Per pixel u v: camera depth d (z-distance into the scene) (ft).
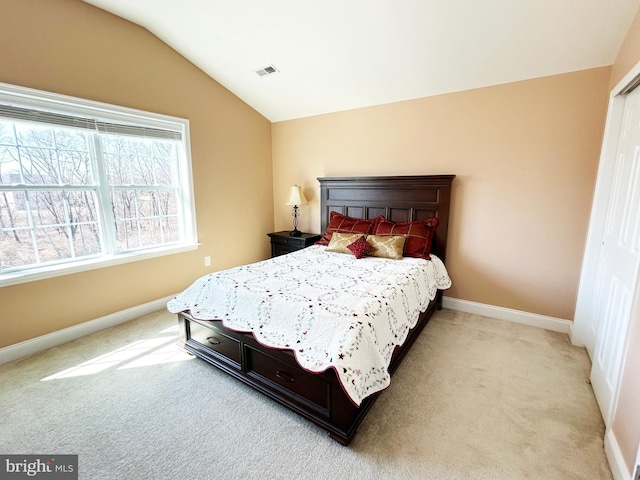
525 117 8.82
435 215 10.34
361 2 7.28
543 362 7.49
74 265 8.45
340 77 10.22
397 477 4.52
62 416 5.71
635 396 4.25
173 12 8.50
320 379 5.21
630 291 5.27
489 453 4.94
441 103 10.03
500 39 7.61
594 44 7.23
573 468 4.68
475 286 10.30
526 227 9.22
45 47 7.50
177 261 11.16
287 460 4.82
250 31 8.83
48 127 7.88
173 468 4.67
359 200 11.91
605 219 7.55
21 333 7.69
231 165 12.75
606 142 7.40
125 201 9.76
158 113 10.00
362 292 6.60
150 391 6.44
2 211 7.42
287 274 7.95
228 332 6.55
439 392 6.41
